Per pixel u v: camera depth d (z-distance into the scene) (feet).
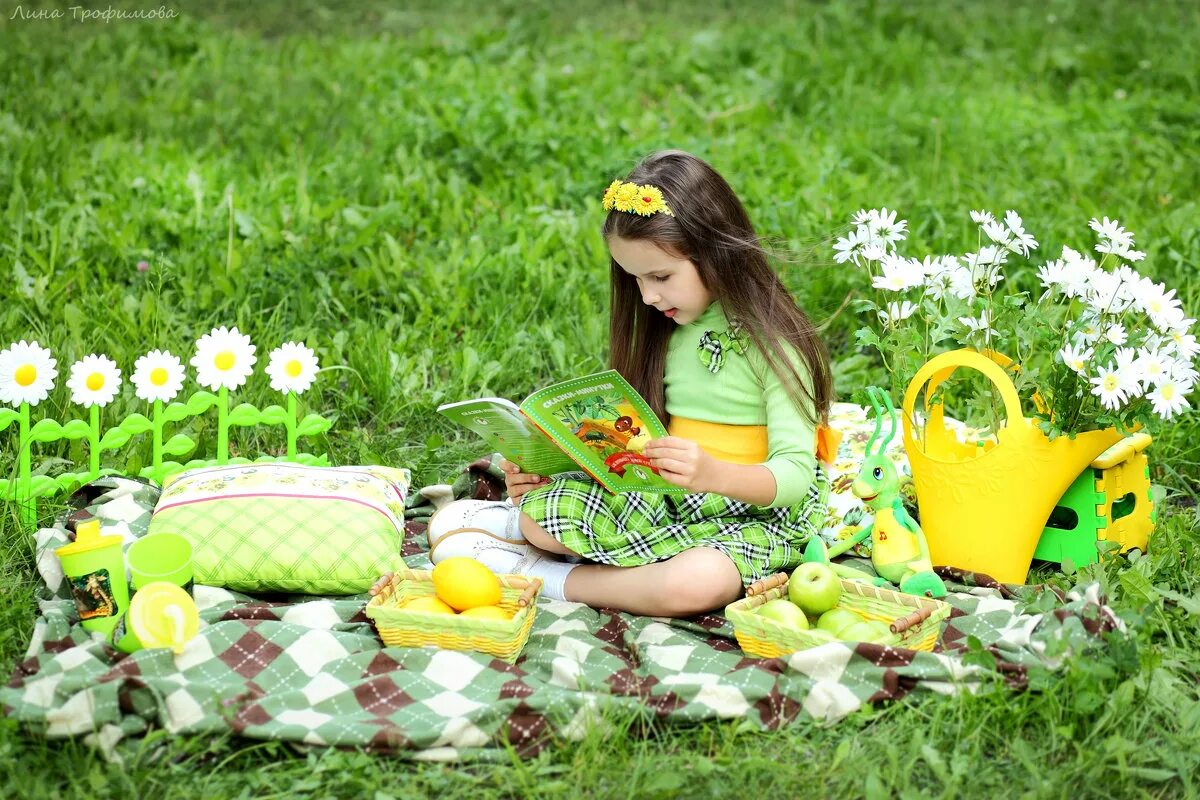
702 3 30.58
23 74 22.24
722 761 7.38
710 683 7.80
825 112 22.11
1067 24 27.40
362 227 16.06
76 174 17.46
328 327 14.28
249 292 14.56
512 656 8.29
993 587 9.46
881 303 14.38
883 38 26.08
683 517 9.46
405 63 24.49
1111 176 18.97
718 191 9.05
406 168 18.49
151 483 10.48
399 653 8.13
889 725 7.72
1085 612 8.27
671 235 8.75
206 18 28.27
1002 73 24.70
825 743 7.63
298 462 10.92
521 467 9.47
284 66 24.49
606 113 21.81
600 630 8.97
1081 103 22.11
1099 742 7.48
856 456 11.32
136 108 21.27
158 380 10.34
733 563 9.10
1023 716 7.62
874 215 10.29
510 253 15.47
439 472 11.78
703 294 9.07
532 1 30.55
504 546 9.66
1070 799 7.18
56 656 7.94
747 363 9.20
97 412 10.21
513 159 19.10
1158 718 7.79
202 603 8.98
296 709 7.64
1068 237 15.98
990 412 10.47
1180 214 16.42
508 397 13.25
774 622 8.21
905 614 8.62
